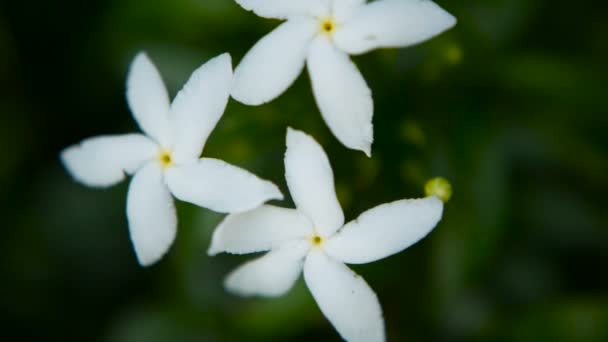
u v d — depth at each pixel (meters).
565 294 0.27
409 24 0.23
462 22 0.26
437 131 0.26
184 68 0.26
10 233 0.29
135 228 0.23
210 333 0.28
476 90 0.26
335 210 0.23
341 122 0.23
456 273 0.26
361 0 0.23
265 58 0.23
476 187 0.26
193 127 0.23
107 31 0.27
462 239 0.26
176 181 0.23
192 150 0.23
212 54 0.26
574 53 0.27
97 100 0.28
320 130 0.25
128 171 0.24
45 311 0.29
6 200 0.28
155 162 0.23
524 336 0.27
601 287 0.28
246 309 0.26
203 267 0.27
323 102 0.23
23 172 0.28
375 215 0.23
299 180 0.23
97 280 0.29
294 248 0.23
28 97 0.28
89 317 0.29
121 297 0.29
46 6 0.28
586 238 0.27
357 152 0.25
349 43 0.23
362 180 0.25
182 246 0.26
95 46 0.28
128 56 0.27
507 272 0.28
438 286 0.26
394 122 0.25
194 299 0.27
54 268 0.29
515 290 0.28
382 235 0.23
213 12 0.26
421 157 0.25
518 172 0.27
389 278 0.26
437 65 0.25
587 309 0.27
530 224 0.27
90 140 0.24
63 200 0.29
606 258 0.28
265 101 0.23
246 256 0.27
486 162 0.26
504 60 0.26
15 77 0.28
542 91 0.26
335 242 0.23
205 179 0.23
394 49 0.25
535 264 0.28
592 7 0.27
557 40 0.27
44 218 0.29
